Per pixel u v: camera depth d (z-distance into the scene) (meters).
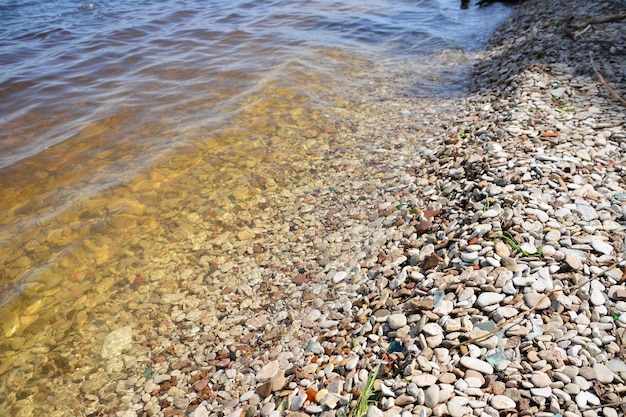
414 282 0.95
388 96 2.09
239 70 2.35
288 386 0.85
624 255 0.85
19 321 1.08
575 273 0.82
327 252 1.20
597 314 0.75
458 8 3.65
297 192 1.46
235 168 1.58
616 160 1.13
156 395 0.92
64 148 1.69
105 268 1.22
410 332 0.83
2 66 2.44
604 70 1.69
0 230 1.32
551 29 2.33
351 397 0.76
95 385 0.95
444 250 0.98
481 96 1.90
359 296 1.00
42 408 0.92
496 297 0.82
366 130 1.79
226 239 1.30
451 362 0.74
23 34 2.96
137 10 3.50
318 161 1.61
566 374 0.68
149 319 1.09
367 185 1.43
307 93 2.11
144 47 2.71
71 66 2.44
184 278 1.19
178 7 3.57
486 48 2.67
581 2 2.64
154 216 1.38
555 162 1.13
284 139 1.75
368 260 1.10
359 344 0.87
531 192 1.04
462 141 1.46
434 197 1.22
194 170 1.57
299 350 0.94
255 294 1.13
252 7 3.57
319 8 3.52
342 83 2.23
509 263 0.87
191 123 1.85
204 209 1.41
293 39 2.83
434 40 2.84
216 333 1.04
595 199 1.00
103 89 2.16
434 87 2.17
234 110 1.95
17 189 1.48
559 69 1.79
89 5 3.63
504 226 0.96
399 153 1.58
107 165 1.59
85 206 1.41
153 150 1.67
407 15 3.41
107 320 1.09
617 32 2.01
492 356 0.73
